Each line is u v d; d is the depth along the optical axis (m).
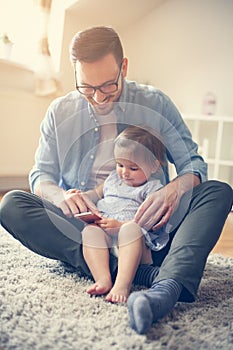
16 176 2.70
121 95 1.14
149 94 1.21
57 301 0.88
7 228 1.06
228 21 3.12
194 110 3.24
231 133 3.08
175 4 3.26
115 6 3.00
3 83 2.42
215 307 0.92
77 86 1.04
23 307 0.83
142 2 3.11
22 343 0.68
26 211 1.03
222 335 0.77
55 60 2.87
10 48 2.52
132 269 0.93
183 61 3.27
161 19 3.31
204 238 0.92
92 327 0.76
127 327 0.77
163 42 3.32
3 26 2.72
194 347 0.72
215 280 1.13
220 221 0.96
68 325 0.76
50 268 1.12
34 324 0.76
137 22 3.38
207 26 3.18
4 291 0.91
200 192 1.01
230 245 1.67
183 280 0.86
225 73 3.14
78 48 0.99
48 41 2.84
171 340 0.73
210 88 3.19
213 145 3.15
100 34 1.01
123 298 0.89
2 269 1.08
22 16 2.75
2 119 2.42
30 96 2.58
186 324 0.81
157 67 3.35
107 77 1.00
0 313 0.79
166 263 0.90
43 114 2.71
